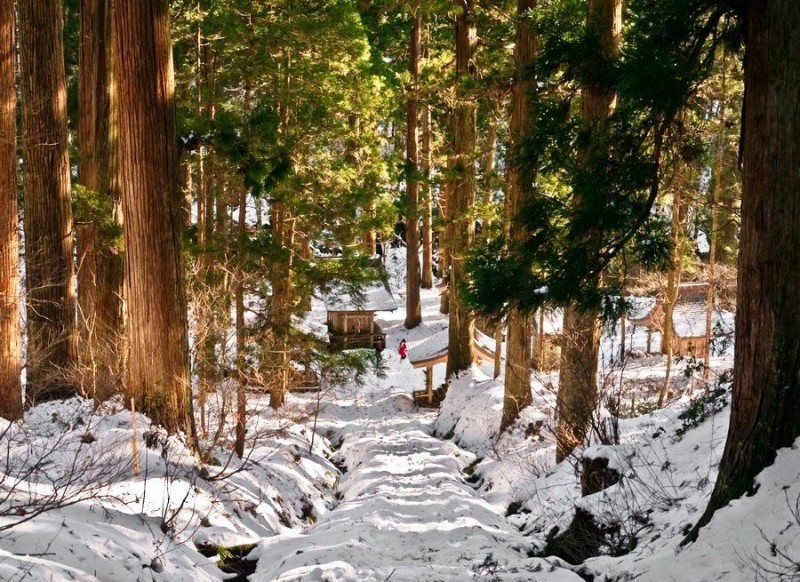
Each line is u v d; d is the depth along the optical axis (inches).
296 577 281.7
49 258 582.9
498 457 652.7
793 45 222.5
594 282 298.2
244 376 518.0
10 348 482.0
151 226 426.3
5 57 468.8
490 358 1019.9
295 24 699.4
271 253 598.2
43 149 577.0
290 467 578.6
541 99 413.7
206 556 330.0
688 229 975.6
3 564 205.3
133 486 350.0
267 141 504.7
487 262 310.7
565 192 599.8
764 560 204.2
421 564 317.1
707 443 353.1
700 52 278.2
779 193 224.5
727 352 1109.1
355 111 858.1
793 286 224.8
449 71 998.4
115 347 551.2
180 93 831.7
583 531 332.8
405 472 641.6
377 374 717.3
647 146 303.7
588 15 422.9
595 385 472.4
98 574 240.1
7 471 323.0
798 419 227.5
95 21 645.9
